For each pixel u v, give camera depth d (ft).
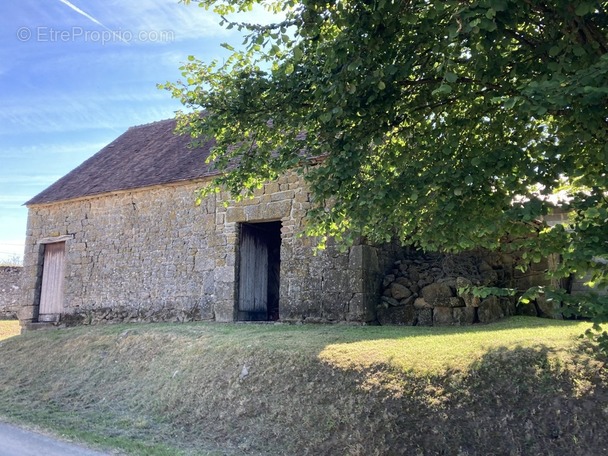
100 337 32.07
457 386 16.53
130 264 39.70
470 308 28.30
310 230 19.04
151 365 25.85
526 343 18.15
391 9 14.12
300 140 17.62
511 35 14.12
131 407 22.39
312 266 31.17
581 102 11.41
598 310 10.98
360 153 15.49
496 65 14.89
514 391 15.87
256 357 21.90
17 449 17.48
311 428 17.39
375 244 31.24
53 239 44.57
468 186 14.01
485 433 15.11
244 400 19.89
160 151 45.42
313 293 30.86
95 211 42.50
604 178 12.25
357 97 15.12
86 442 18.24
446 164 14.96
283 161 17.33
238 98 17.26
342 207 15.90
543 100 10.82
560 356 16.65
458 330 24.53
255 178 19.93
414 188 14.65
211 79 18.53
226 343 24.71
